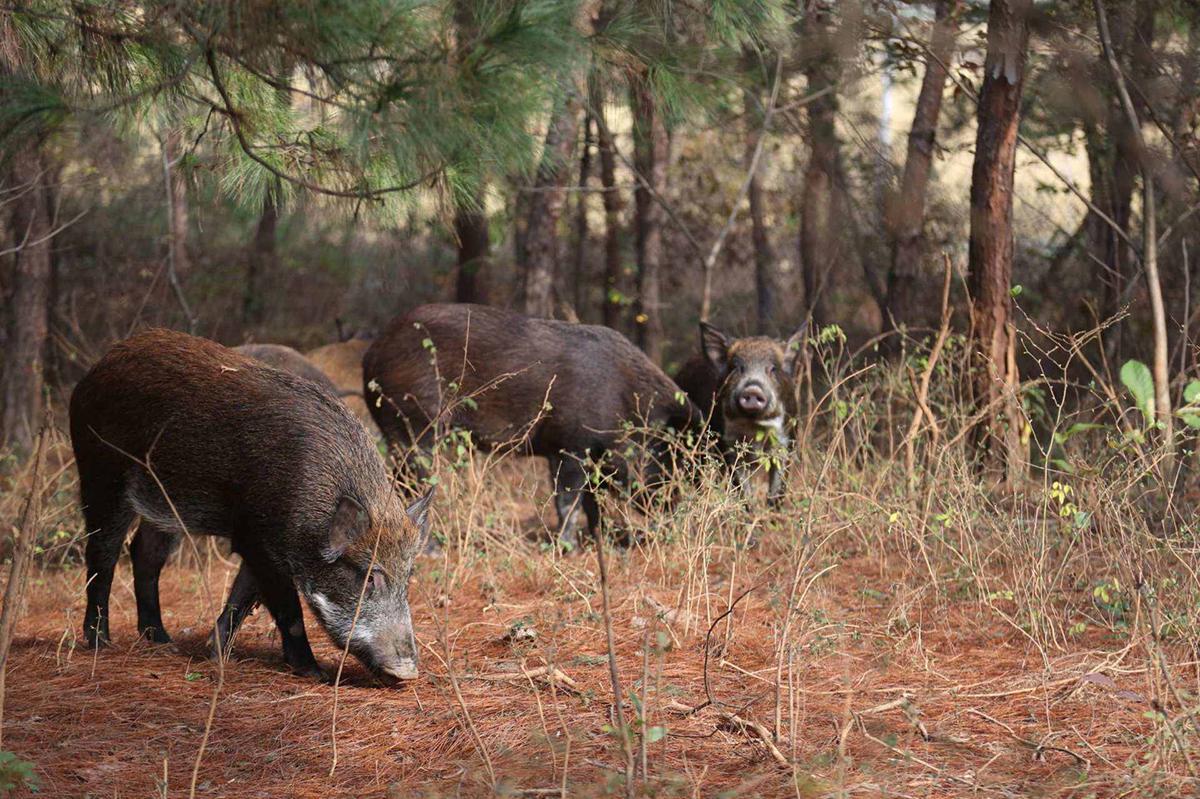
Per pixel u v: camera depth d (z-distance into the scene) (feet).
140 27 21.04
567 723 19.17
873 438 39.65
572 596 28.07
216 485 22.94
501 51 19.65
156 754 18.52
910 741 18.19
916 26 41.50
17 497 34.86
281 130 22.80
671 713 19.62
